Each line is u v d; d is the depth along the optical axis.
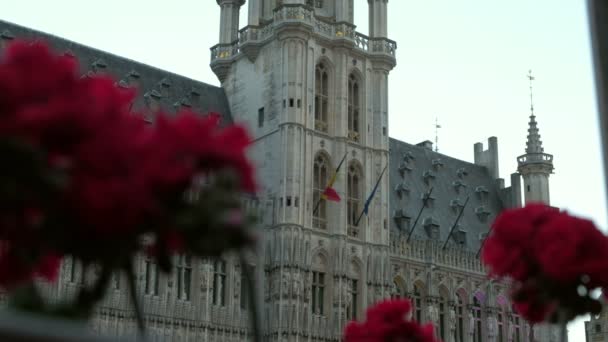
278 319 57.25
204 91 67.50
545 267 12.80
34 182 6.79
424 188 79.44
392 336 16.17
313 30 63.34
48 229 7.16
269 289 58.69
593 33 11.31
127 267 7.91
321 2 68.25
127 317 52.91
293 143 60.53
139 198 7.15
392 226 72.50
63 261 51.00
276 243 59.00
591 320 77.94
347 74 65.25
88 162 6.98
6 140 6.62
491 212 83.94
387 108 66.88
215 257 7.80
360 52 66.31
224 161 7.82
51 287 50.06
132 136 7.35
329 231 61.59
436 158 84.44
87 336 4.93
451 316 72.50
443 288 73.25
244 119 65.62
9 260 7.39
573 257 12.66
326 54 64.75
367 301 61.84
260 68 65.06
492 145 89.12
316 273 60.38
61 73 7.13
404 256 70.31
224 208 7.62
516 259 13.29
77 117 6.91
